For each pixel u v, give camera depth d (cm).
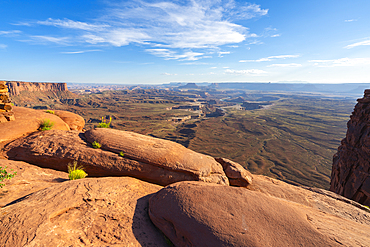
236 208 676
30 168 1088
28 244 501
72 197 753
